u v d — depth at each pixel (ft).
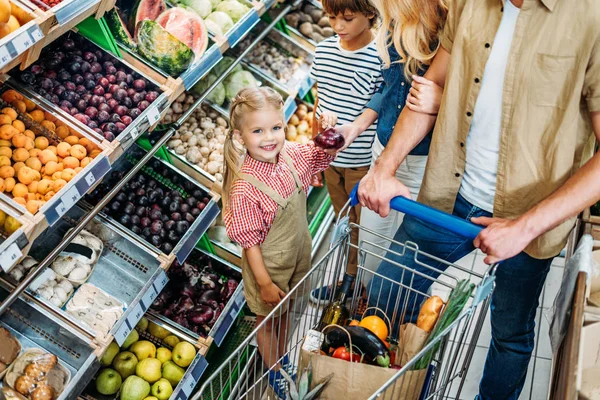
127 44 10.31
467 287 7.41
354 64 11.68
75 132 9.04
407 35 9.09
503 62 7.43
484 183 8.29
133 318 9.44
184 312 11.19
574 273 9.11
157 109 10.05
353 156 11.92
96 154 8.98
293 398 7.30
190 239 10.82
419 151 10.31
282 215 9.53
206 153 12.50
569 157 7.49
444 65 8.49
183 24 10.93
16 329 8.61
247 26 12.48
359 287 8.95
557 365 9.37
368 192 7.98
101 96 9.84
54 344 8.71
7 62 7.48
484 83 7.66
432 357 7.52
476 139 8.07
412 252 9.09
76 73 9.89
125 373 10.15
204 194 11.68
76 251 9.64
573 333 8.00
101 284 9.66
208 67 11.12
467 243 8.84
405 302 8.20
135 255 10.17
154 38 10.19
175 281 11.62
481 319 7.55
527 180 7.79
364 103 11.93
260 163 9.33
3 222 7.70
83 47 10.19
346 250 8.30
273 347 10.82
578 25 6.84
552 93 7.24
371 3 10.69
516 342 9.41
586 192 7.11
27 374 8.22
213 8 12.55
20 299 8.62
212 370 11.55
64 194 8.13
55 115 9.05
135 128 9.55
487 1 7.42
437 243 8.85
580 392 7.63
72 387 8.32
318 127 12.55
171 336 10.75
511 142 7.69
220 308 11.51
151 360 10.26
